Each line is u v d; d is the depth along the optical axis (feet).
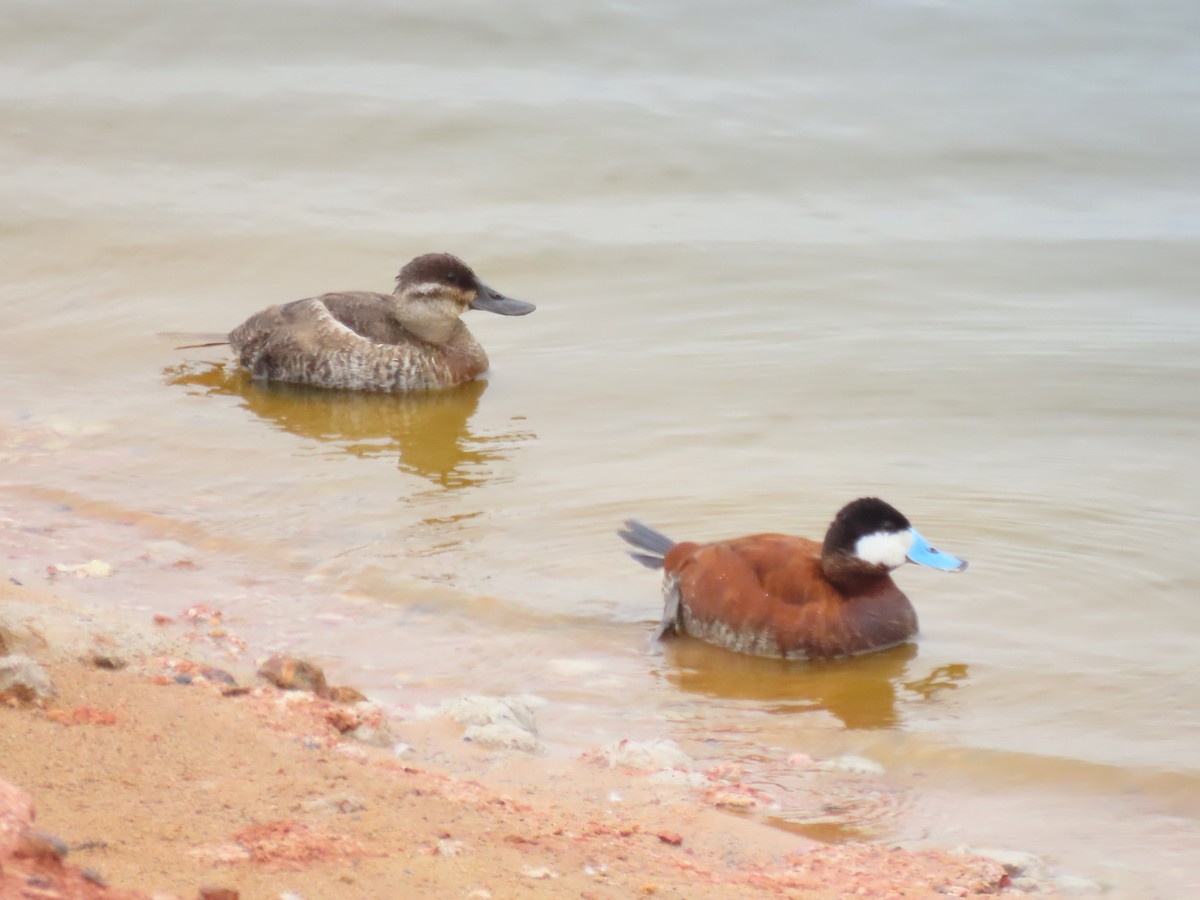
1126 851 27.37
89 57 84.84
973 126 79.05
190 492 46.37
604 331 60.95
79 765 23.76
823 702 34.58
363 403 56.44
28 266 66.64
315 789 24.34
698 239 68.80
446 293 57.98
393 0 89.71
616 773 29.53
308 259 67.62
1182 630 37.65
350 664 35.24
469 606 38.83
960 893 24.67
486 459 49.62
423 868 21.94
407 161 75.87
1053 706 34.04
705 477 47.09
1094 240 68.23
